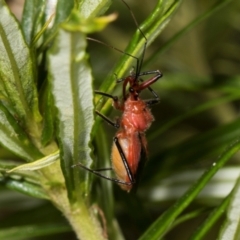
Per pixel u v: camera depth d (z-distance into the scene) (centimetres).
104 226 13
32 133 13
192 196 13
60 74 12
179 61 17
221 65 19
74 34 11
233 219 12
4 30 12
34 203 16
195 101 18
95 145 14
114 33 18
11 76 12
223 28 18
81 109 12
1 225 15
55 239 18
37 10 13
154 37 13
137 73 14
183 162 15
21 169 12
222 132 15
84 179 13
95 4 12
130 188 14
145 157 14
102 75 16
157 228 13
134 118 14
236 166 15
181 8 17
